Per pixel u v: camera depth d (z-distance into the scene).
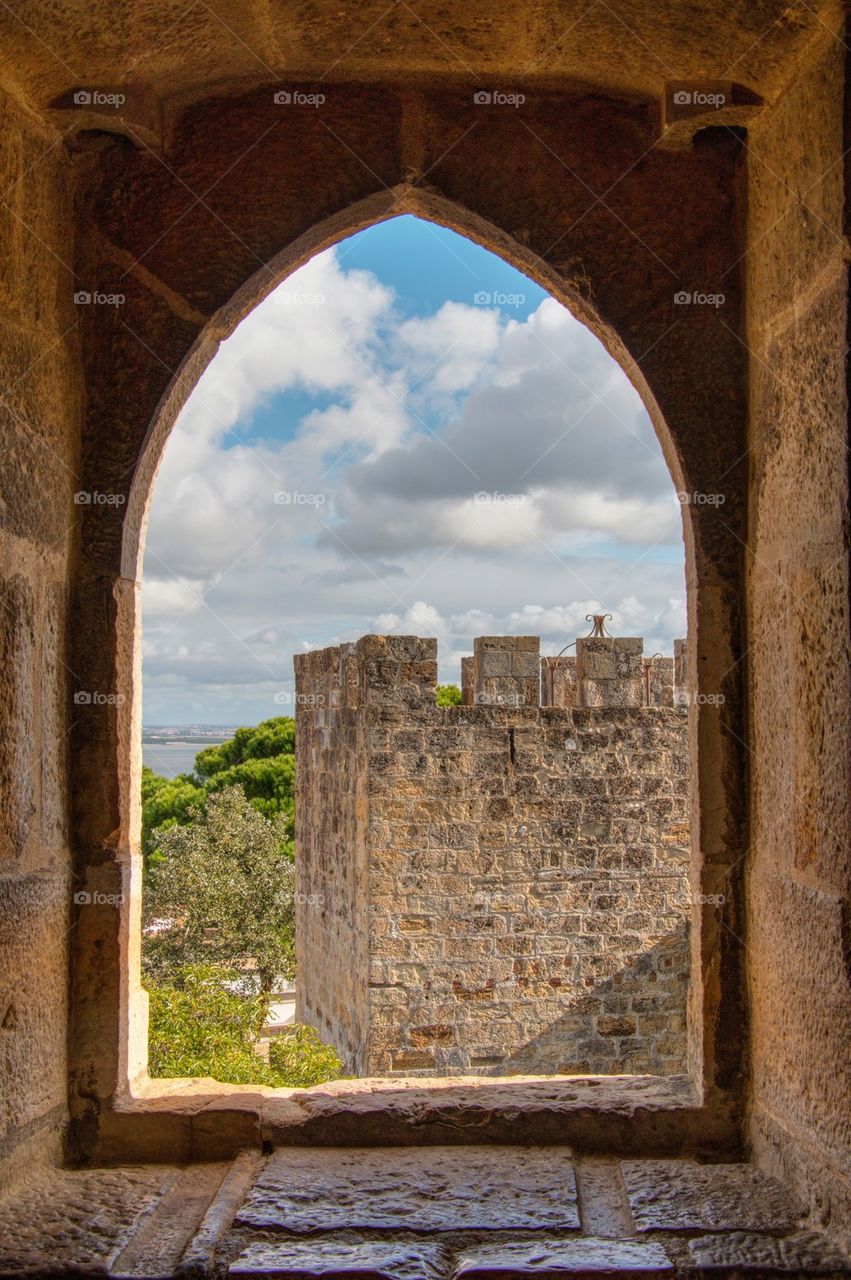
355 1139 2.62
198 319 2.69
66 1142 2.57
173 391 2.71
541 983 10.07
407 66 2.65
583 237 2.74
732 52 2.43
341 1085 2.80
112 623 2.63
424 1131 2.62
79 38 2.31
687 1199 2.38
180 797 20.97
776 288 2.51
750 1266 2.10
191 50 2.50
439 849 9.95
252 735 23.28
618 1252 2.15
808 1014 2.29
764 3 2.23
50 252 2.55
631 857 10.26
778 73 2.44
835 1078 2.18
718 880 2.66
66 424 2.61
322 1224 2.25
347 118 2.72
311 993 12.05
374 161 2.72
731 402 2.71
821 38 2.26
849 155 2.16
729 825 2.67
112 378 2.68
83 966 2.61
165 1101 2.66
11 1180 2.32
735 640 2.69
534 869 10.09
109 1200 2.38
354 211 2.74
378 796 9.87
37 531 2.44
